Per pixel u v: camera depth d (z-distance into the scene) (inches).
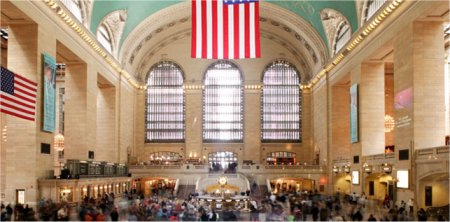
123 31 1808.6
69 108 1486.2
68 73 1497.3
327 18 1737.2
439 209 1051.9
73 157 1473.9
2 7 1006.4
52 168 1192.2
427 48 1125.7
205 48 1122.7
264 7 1856.5
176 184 1878.7
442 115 1114.1
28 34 1115.9
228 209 1036.5
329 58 1867.6
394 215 853.2
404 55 1175.6
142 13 1780.3
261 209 1023.6
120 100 1934.1
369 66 1515.7
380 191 1480.1
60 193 1138.0
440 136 1111.6
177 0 1764.3
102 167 1503.4
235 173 1942.7
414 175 1111.6
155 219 864.3
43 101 1135.0
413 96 1119.0
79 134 1478.8
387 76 1920.5
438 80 1120.2
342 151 1861.5
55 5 1178.0
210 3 1135.6
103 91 1871.3
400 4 1186.0
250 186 1872.5
